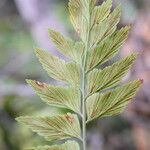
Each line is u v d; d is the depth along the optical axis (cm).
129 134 81
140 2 83
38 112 76
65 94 16
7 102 82
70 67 16
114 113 16
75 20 15
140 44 76
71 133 16
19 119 15
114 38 15
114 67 15
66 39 15
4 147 78
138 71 74
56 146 15
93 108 16
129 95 15
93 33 15
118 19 15
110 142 80
